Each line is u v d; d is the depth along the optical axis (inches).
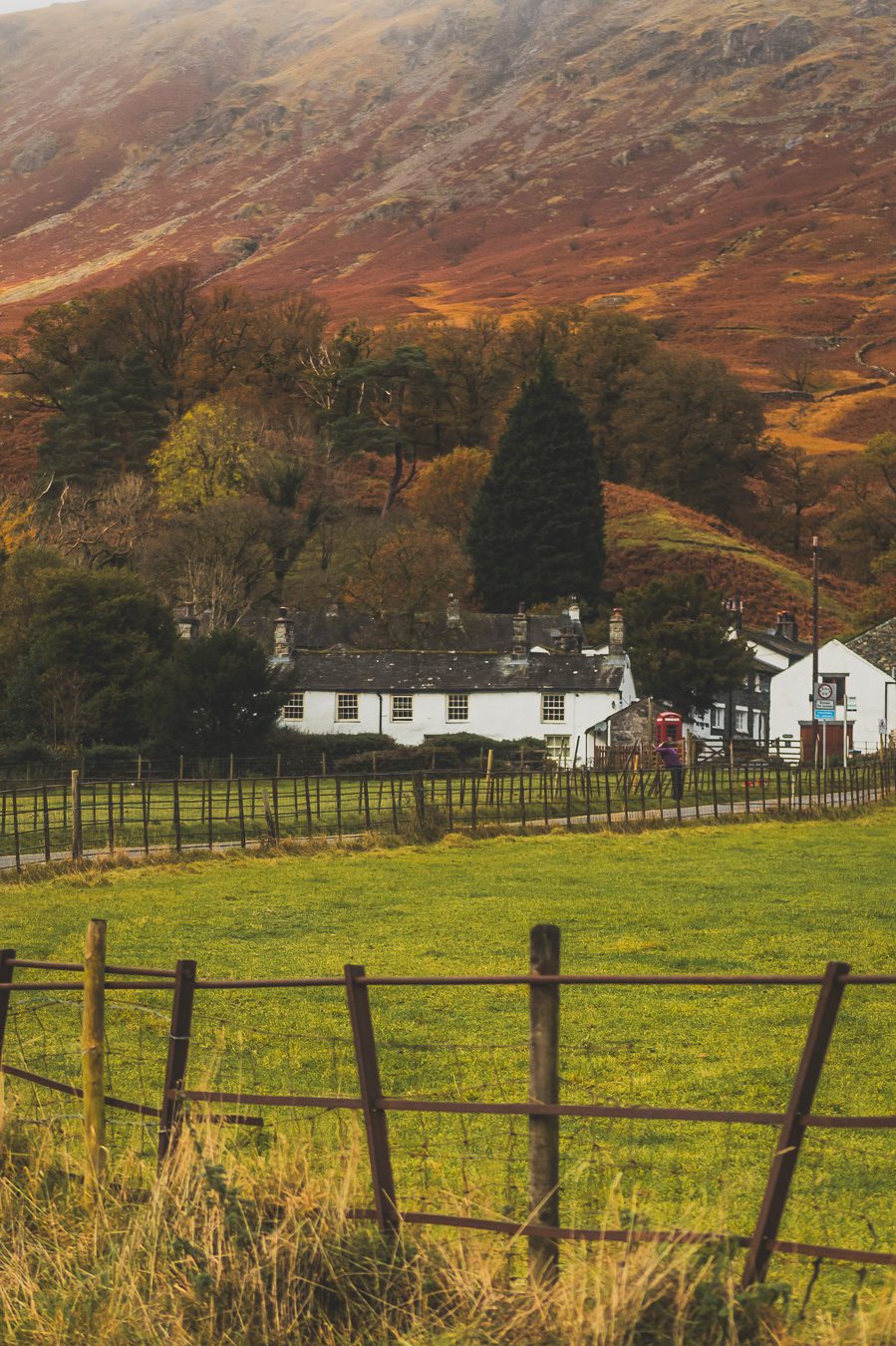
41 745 4827.8
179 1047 682.8
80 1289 614.5
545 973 575.5
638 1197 767.7
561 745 6279.5
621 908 1985.7
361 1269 603.2
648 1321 548.7
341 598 7559.1
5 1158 752.3
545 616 7431.1
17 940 1753.2
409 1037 1201.4
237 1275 607.8
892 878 2317.9
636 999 1375.5
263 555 7293.3
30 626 5413.4
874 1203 783.1
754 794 3848.4
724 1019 1278.3
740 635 7283.5
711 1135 926.4
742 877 2336.4
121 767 4692.4
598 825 3100.4
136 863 2524.6
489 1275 581.3
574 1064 1114.7
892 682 6540.4
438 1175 791.1
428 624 7322.8
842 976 530.6
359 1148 698.8
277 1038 1196.5
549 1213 577.9
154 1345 581.0
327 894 2159.2
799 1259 664.4
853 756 5108.3
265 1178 673.0
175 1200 653.9
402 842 2822.3
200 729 4963.1
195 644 5162.4
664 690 6845.5
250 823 3100.4
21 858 2635.3
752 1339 535.5
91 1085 710.5
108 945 1708.9
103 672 5255.9
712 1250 578.2
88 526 7111.2
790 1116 537.6
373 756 5029.5
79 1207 692.7
